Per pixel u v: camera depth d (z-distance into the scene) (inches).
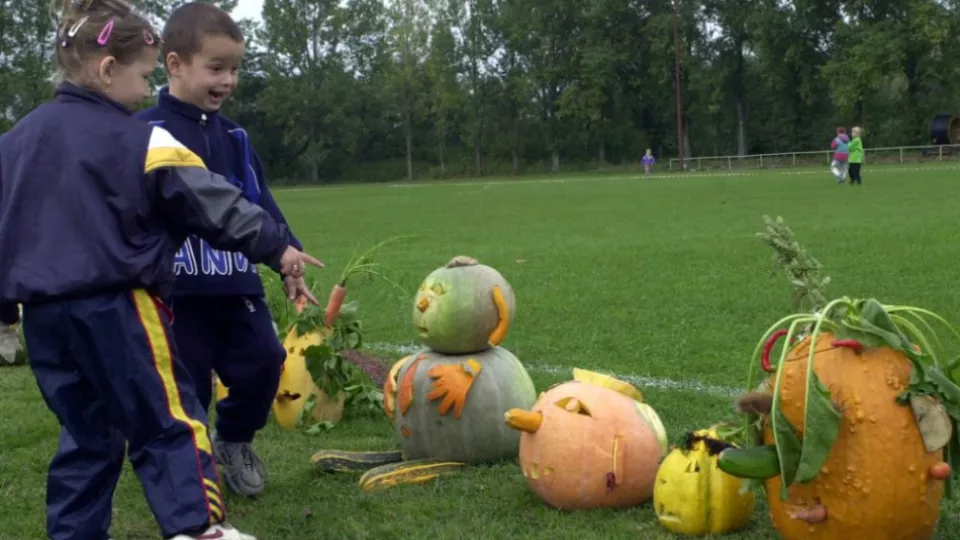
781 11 2335.1
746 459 117.1
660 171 2337.6
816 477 118.8
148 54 127.4
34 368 123.3
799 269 137.6
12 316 129.5
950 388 117.3
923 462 117.0
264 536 142.3
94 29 122.6
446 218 863.7
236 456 160.4
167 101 155.9
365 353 264.2
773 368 129.2
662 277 406.0
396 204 1165.1
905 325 126.3
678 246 523.5
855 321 119.4
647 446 147.2
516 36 2748.5
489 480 161.8
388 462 173.3
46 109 123.3
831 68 2226.9
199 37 153.2
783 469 115.2
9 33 2135.8
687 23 2472.9
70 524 126.6
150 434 119.7
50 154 119.4
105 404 121.4
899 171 1434.5
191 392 124.4
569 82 2778.1
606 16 2564.0
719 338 278.2
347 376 208.7
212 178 122.6
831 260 429.7
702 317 311.4
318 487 163.9
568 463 144.4
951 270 386.0
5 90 2071.9
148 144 120.4
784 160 2247.8
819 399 113.4
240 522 147.6
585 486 144.6
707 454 135.7
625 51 2603.3
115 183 118.1
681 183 1413.6
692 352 262.5
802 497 120.9
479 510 148.6
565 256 503.8
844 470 116.8
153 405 118.6
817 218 661.9
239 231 122.4
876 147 2301.9
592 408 147.0
